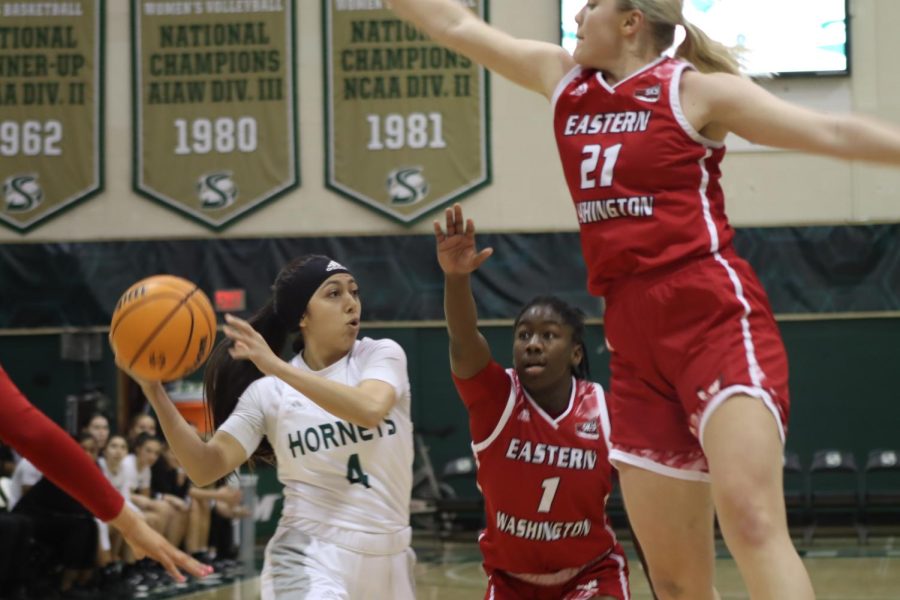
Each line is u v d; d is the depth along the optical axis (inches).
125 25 701.9
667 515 132.0
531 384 175.9
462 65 690.2
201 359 146.7
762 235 673.0
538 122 685.3
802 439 668.7
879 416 665.6
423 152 689.0
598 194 128.3
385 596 171.2
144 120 697.6
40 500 413.4
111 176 697.0
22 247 692.1
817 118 117.9
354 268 685.3
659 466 130.5
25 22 701.3
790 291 669.9
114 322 142.0
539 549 179.0
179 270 689.0
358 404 159.3
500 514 180.1
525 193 683.4
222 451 170.7
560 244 677.9
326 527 168.7
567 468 174.4
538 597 185.2
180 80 698.2
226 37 698.8
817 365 671.8
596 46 131.3
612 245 127.7
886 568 487.5
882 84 655.8
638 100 127.2
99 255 690.8
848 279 668.1
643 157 125.5
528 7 671.8
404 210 687.1
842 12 655.8
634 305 127.6
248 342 153.2
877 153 114.6
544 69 137.6
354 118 692.1
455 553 601.9
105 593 430.9
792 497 626.8
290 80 695.1
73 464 109.4
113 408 681.6
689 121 125.0
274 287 177.6
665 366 126.1
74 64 700.7
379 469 171.3
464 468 660.7
